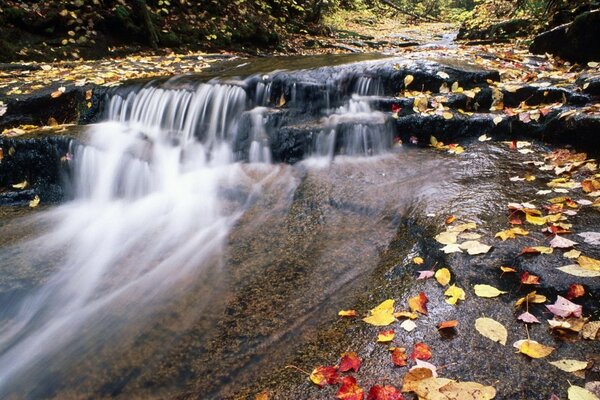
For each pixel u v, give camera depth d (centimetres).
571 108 405
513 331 190
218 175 439
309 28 1423
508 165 367
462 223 274
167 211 394
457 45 1049
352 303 235
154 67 689
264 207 369
